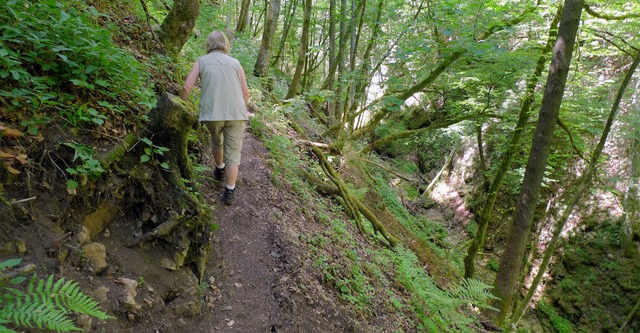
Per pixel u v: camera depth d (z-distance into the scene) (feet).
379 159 44.70
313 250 13.61
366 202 27.04
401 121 52.95
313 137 27.66
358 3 34.32
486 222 26.96
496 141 38.52
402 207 34.83
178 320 8.51
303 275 11.98
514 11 26.23
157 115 9.72
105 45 10.06
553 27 22.84
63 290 5.79
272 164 18.21
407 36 25.34
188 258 9.70
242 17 46.57
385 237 21.90
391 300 14.83
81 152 7.95
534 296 37.35
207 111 11.51
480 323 20.97
